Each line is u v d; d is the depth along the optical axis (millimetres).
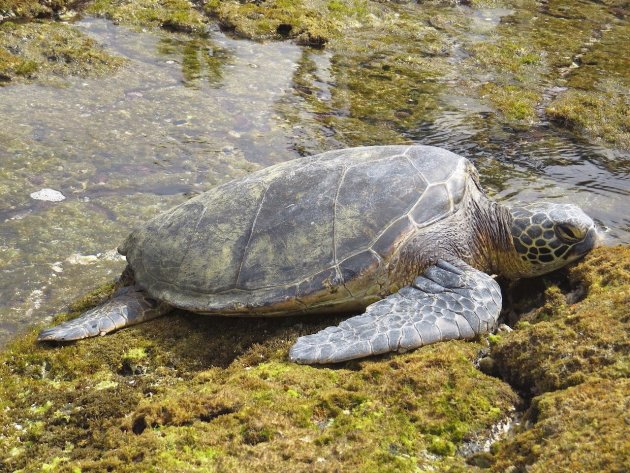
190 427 1749
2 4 3578
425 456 1689
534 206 2188
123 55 3365
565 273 2150
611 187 2617
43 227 2445
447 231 2086
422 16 4324
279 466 1650
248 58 3484
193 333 2068
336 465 1646
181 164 2738
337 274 2002
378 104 3135
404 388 1799
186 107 3039
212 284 2061
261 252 2051
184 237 2133
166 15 3828
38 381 1966
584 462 1561
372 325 1931
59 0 3756
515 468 1632
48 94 3041
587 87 3270
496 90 3240
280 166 2213
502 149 2838
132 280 2221
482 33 4070
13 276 2281
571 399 1677
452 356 1856
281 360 1936
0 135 2783
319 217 2057
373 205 2057
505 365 1849
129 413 1861
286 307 2018
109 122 2920
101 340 2053
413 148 2176
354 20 4105
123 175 2674
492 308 1964
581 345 1789
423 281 2035
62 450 1788
